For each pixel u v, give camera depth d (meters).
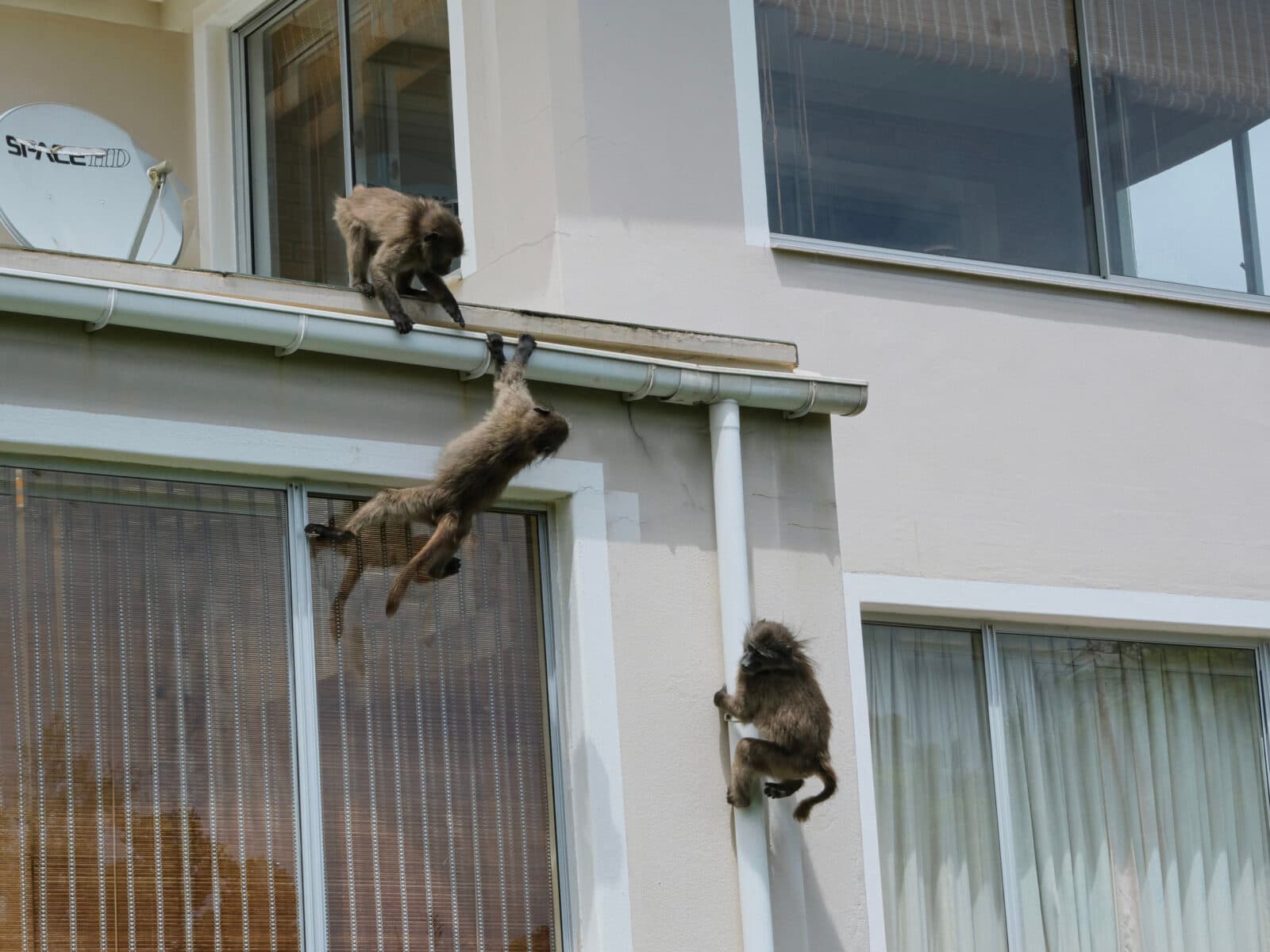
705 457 9.77
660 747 9.26
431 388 9.07
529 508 9.40
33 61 15.05
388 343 8.77
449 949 8.67
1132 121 14.67
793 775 9.34
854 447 12.67
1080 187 14.35
